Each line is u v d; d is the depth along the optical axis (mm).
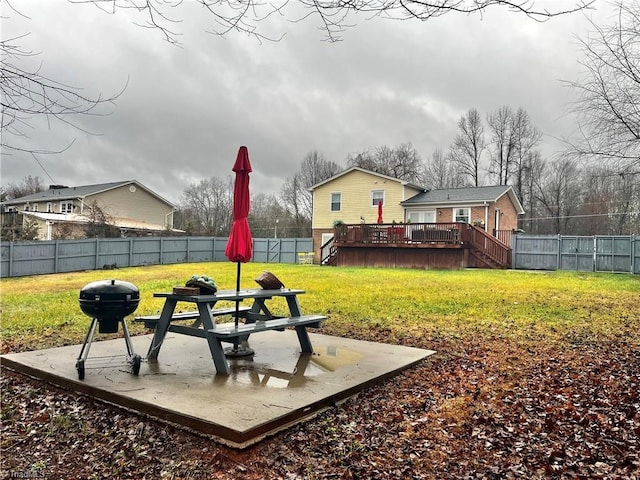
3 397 4258
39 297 11367
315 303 9898
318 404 3695
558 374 4953
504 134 39781
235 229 5004
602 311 8969
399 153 48750
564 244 20016
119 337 6426
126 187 33812
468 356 5684
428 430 3576
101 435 3451
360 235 22891
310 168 49344
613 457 3141
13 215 28500
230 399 3654
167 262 25250
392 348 5723
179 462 2990
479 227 21156
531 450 3262
